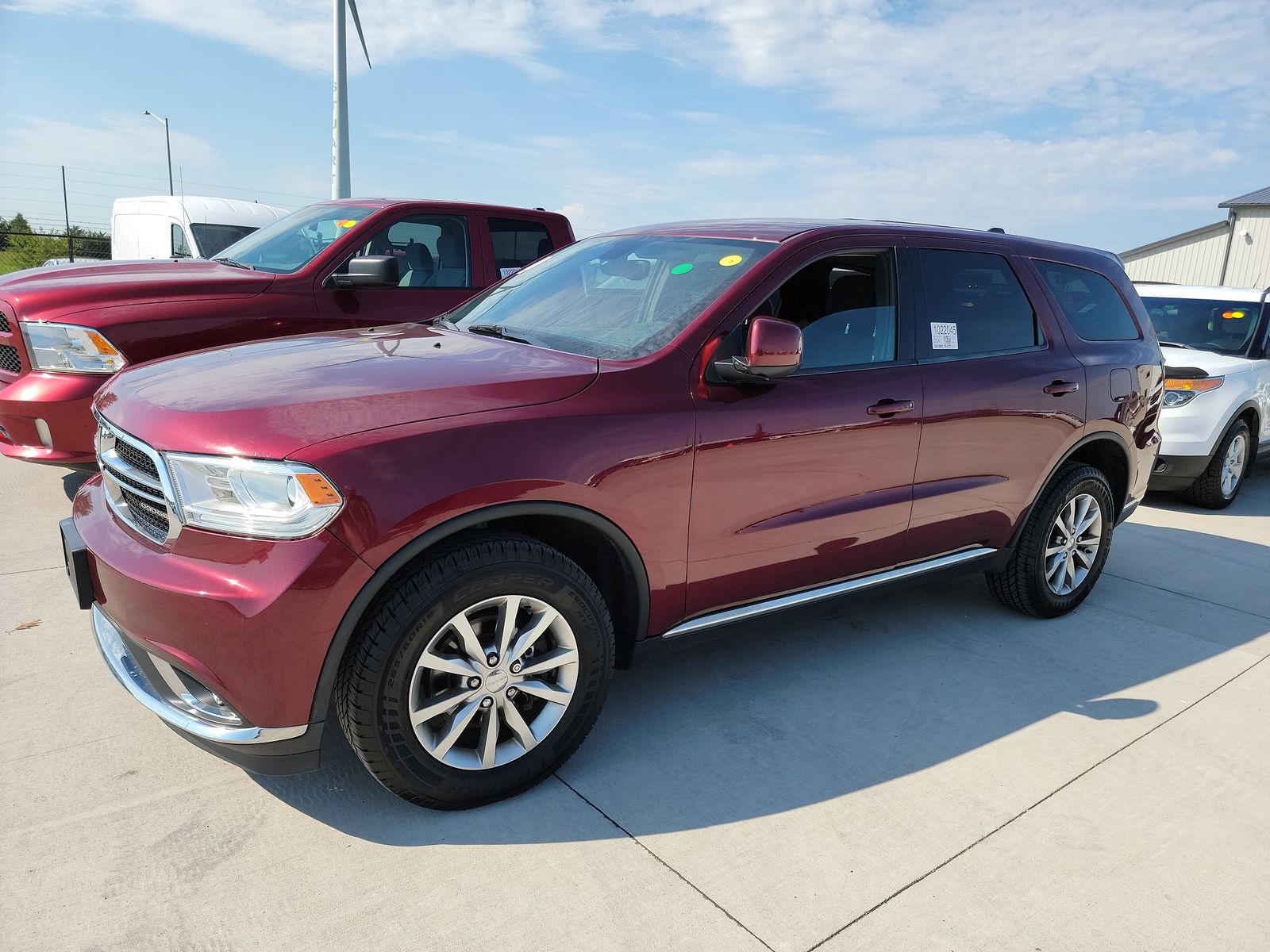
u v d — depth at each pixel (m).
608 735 3.04
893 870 2.44
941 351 3.58
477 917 2.19
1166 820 2.74
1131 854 2.56
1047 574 4.19
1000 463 3.78
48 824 2.43
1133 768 3.02
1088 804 2.79
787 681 3.50
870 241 3.44
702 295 3.06
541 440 2.51
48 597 3.82
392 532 2.25
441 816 2.56
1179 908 2.35
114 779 2.64
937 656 3.81
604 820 2.59
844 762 2.96
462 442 2.39
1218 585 4.97
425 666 2.39
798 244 3.21
